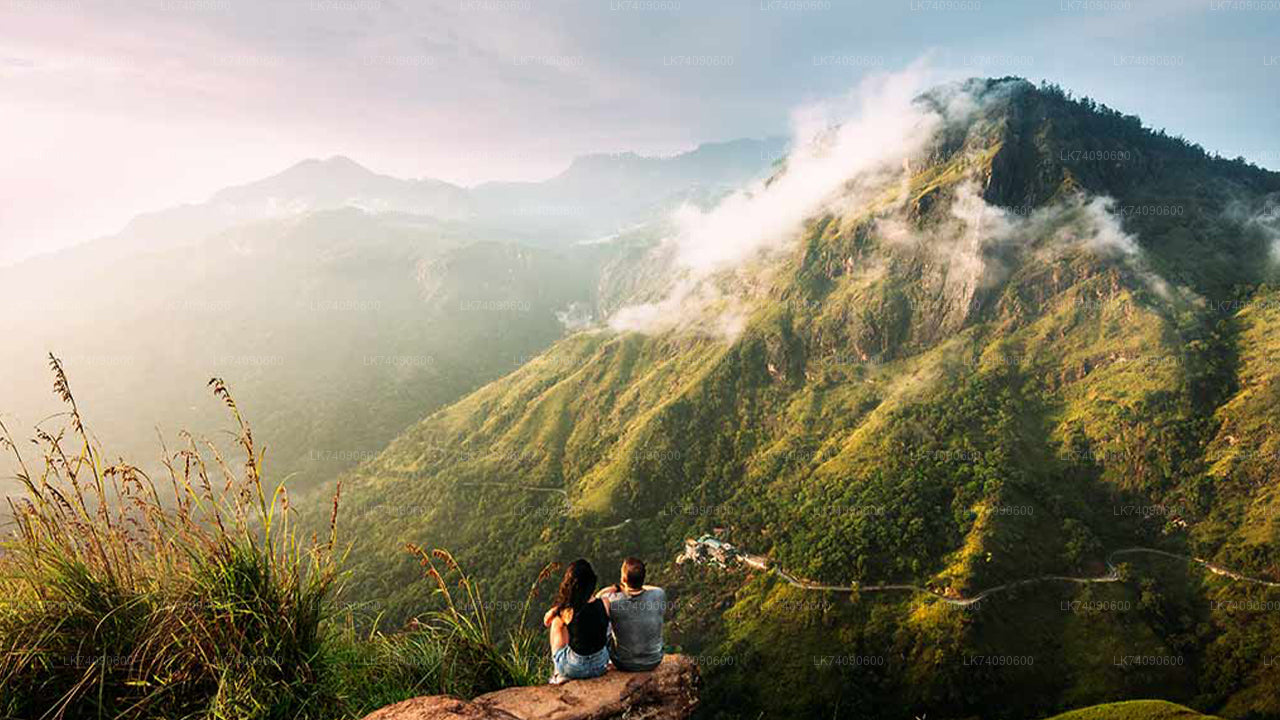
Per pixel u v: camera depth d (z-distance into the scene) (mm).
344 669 5160
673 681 5574
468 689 5824
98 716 4285
